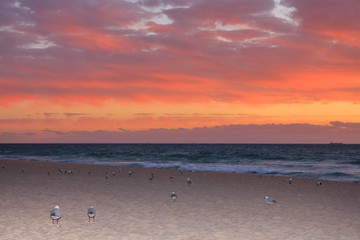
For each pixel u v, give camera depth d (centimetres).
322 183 2445
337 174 3466
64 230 1023
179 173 3055
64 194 1711
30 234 968
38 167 3528
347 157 7488
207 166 4519
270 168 4272
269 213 1355
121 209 1368
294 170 3966
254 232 1056
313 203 1614
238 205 1512
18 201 1488
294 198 1755
